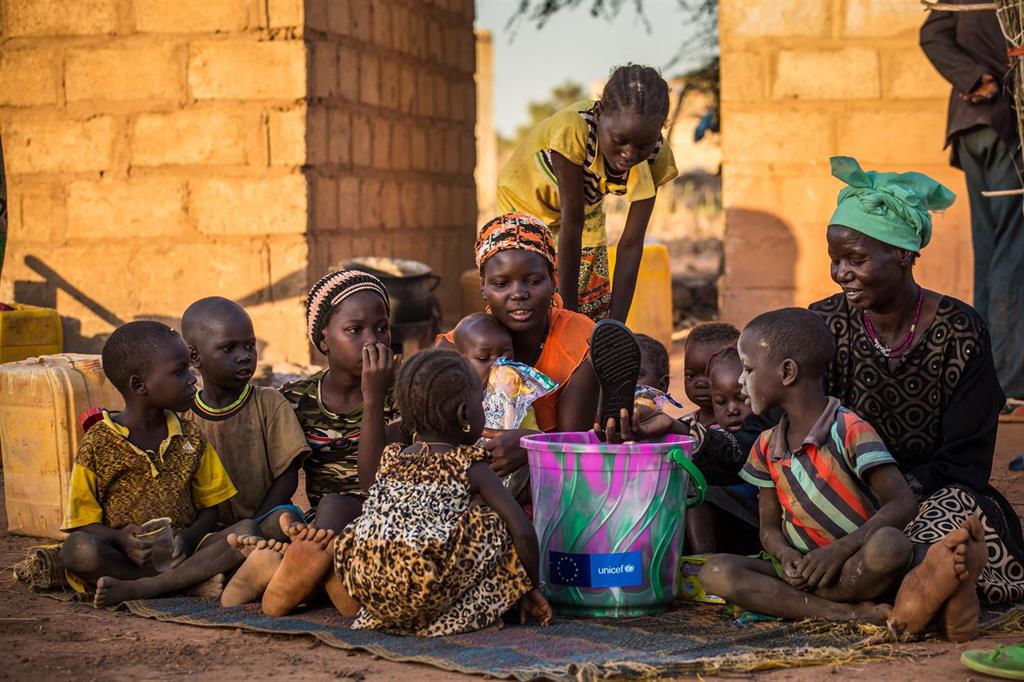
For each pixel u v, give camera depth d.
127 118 10.29
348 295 4.93
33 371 5.57
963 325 4.46
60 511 5.58
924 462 4.62
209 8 10.09
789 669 3.72
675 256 19.80
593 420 4.84
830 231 4.45
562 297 6.07
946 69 8.87
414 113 12.58
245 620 4.28
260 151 10.10
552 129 5.98
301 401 5.11
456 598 4.11
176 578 4.59
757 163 11.80
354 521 4.25
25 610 4.50
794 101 11.70
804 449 4.18
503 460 4.57
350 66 10.88
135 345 4.65
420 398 4.14
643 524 4.28
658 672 3.64
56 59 10.37
